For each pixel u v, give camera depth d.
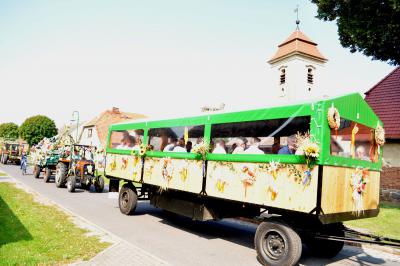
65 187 16.42
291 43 30.59
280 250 5.89
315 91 30.59
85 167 15.28
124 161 11.05
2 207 9.84
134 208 10.42
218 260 6.37
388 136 15.94
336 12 15.34
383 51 14.56
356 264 6.62
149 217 10.34
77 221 8.85
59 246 6.42
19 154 31.83
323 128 5.45
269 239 6.11
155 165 9.42
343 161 5.91
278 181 5.98
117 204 12.29
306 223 6.26
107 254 6.10
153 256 6.18
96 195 14.40
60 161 16.52
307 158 5.49
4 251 5.88
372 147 7.09
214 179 7.36
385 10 13.30
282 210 5.97
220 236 8.42
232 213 8.01
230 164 7.00
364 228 9.28
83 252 6.13
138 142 10.42
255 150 6.78
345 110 6.10
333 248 6.95
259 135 7.00
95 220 9.31
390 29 13.22
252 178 6.48
